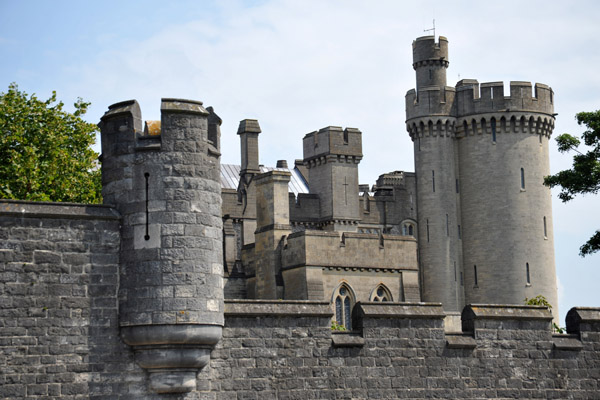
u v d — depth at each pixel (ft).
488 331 107.34
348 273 293.43
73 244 90.27
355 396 100.12
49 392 88.17
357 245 295.07
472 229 359.46
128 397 89.71
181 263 89.76
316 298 286.46
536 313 110.11
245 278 313.53
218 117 95.71
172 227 90.22
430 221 362.74
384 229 371.76
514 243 351.67
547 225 355.97
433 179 362.94
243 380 95.35
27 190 176.35
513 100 355.97
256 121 360.89
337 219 364.79
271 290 298.56
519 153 355.36
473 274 357.82
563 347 110.22
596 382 111.34
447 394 104.32
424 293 360.89
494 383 106.83
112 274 90.74
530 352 108.99
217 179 93.45
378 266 296.92
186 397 91.15
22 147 184.34
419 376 103.24
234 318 95.86
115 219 91.40
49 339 88.69
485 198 357.20
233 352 95.35
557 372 109.91
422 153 366.43
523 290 349.41
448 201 362.74
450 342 104.99
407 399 102.32
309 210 370.12
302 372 98.02
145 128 92.73
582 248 179.01
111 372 89.71
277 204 303.07
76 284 89.97
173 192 90.74
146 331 88.74
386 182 387.14
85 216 90.53
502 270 352.08
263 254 303.68
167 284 89.25
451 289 358.02
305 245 287.89
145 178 91.04
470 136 361.92
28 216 89.40
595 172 185.26
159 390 89.86
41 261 89.40
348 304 292.40
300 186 402.11
